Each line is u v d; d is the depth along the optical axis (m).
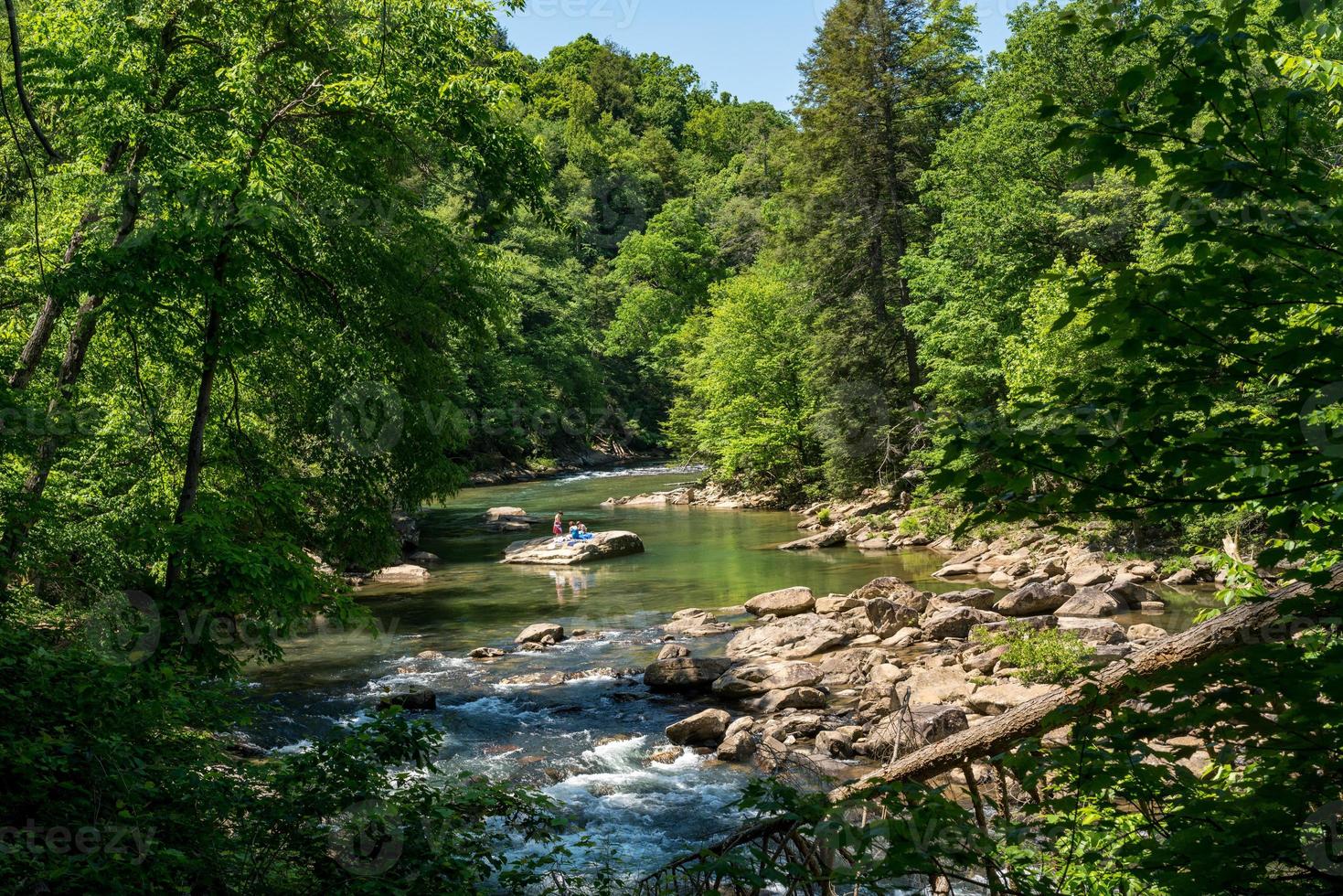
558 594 28.78
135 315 12.39
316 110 15.28
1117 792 3.76
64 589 13.26
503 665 20.64
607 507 52.50
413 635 23.89
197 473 12.71
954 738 5.40
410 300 15.78
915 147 43.06
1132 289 3.54
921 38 42.91
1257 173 3.48
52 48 12.92
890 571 29.94
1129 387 3.53
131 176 12.66
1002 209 32.44
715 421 53.41
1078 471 3.41
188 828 5.81
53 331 15.14
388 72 14.53
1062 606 21.56
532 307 69.12
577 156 102.94
